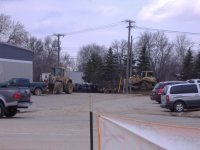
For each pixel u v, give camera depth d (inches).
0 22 3919.8
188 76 4084.6
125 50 4601.4
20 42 4040.4
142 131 257.9
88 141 542.0
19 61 2364.7
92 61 4347.9
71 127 719.1
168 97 1198.3
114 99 1861.5
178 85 1205.7
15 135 601.0
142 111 1206.3
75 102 1582.2
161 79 4943.4
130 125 264.2
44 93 2297.0
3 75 2199.8
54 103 1513.3
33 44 4756.4
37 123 787.4
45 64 4781.0
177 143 243.4
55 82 2412.6
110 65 4153.5
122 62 4539.9
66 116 991.6
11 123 781.3
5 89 905.5
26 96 924.6
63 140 551.5
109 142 275.1
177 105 1194.0
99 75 4210.1
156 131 251.9
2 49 2192.4
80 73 3686.0
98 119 284.7
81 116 993.5
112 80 4138.8
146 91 3002.0
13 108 927.0
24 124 764.0
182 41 5024.6
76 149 478.3
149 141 254.1
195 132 238.4
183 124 815.7
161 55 4980.3
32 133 625.9
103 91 3159.5
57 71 2583.7
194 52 4436.5
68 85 2491.4
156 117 1007.0
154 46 4970.5
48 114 1056.2
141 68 4097.0
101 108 1295.5
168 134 247.0
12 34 3998.5
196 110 1232.2
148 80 3043.8
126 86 2854.3
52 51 4845.0
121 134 268.5
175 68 4977.9
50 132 641.0
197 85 1206.9
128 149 263.7
